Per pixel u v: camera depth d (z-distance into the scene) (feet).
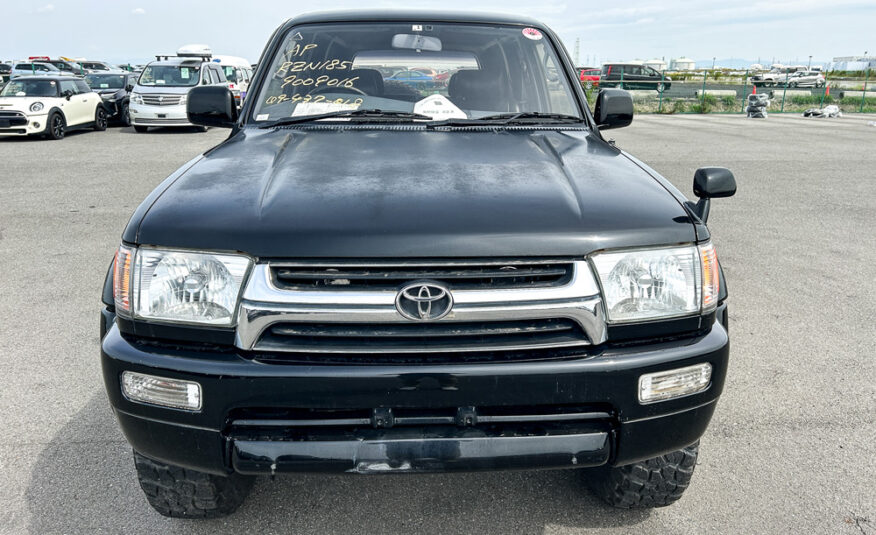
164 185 7.30
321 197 6.56
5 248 20.30
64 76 55.26
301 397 6.01
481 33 11.10
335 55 10.70
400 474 6.14
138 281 6.29
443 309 5.99
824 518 8.23
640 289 6.31
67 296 16.12
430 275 6.01
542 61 10.94
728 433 10.26
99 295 16.22
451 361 6.06
